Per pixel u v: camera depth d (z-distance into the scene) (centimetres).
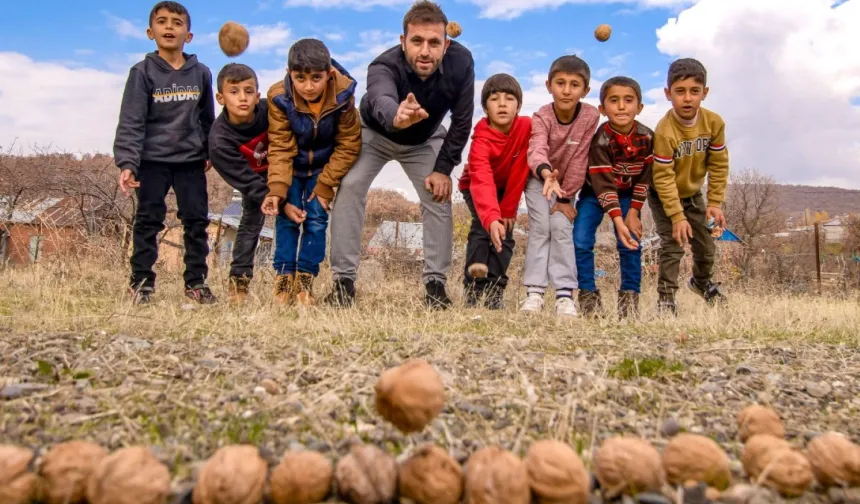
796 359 311
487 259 488
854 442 188
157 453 152
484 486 114
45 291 441
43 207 847
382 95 419
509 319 406
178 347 275
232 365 244
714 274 941
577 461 120
